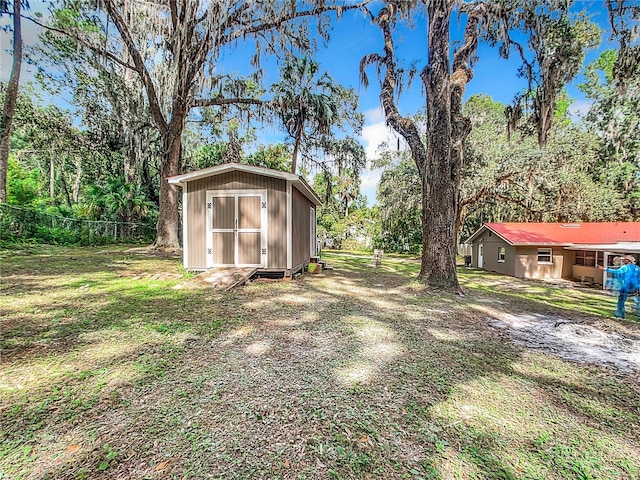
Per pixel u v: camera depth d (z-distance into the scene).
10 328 3.81
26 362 2.94
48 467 1.69
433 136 7.50
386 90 9.30
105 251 12.85
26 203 18.33
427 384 2.79
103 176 22.95
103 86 16.06
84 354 3.17
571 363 3.38
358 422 2.20
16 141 19.95
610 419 2.34
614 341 4.16
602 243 13.18
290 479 1.67
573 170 15.52
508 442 2.04
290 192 8.37
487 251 16.70
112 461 1.75
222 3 10.42
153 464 1.74
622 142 15.80
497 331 4.48
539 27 8.46
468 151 16.17
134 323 4.18
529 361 3.40
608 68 15.88
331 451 1.90
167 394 2.47
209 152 22.52
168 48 13.01
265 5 11.54
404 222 24.16
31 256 10.33
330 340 3.84
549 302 7.39
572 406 2.51
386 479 1.69
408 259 20.47
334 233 30.16
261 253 8.42
